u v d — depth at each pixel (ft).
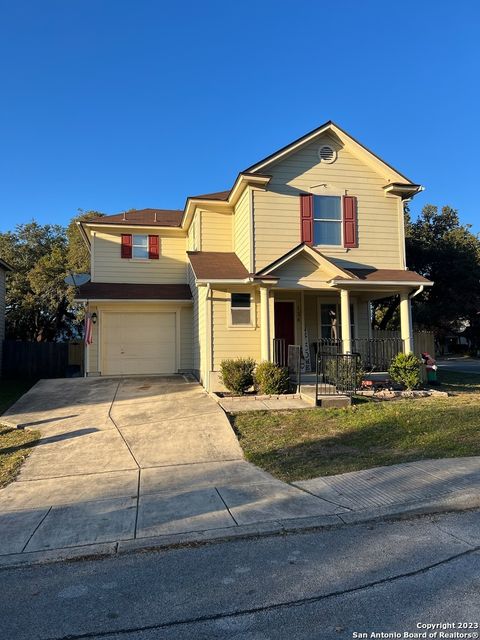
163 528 16.89
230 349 46.34
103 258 61.67
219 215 54.54
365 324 55.31
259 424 32.01
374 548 14.99
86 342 56.34
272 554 14.85
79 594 12.75
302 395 39.22
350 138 48.96
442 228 98.22
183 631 10.84
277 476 22.36
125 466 24.80
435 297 98.07
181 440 29.01
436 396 41.37
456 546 14.92
